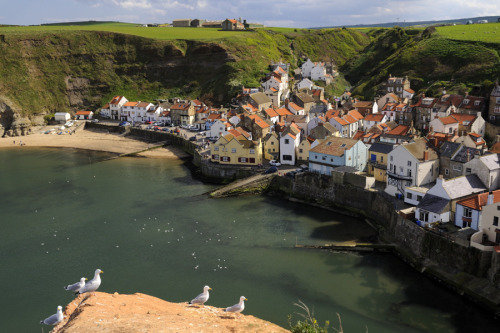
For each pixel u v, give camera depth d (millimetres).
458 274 63188
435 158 86312
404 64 187125
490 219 63094
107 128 186875
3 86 199375
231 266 70500
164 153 149250
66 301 60875
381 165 97250
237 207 98562
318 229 85062
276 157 120812
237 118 152250
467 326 53781
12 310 58875
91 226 87750
